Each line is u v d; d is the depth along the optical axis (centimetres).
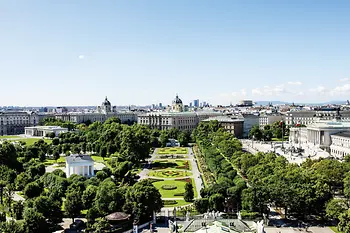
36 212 19475
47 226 19500
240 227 15262
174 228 15925
